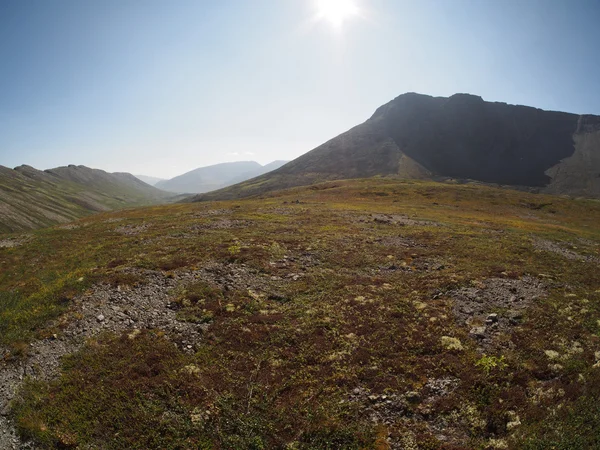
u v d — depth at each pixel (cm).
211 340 1652
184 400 1259
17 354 1472
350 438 1098
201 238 3528
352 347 1600
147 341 1609
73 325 1700
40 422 1146
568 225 6381
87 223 5316
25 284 2509
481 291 2225
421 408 1212
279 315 1905
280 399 1277
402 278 2542
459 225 4812
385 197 8850
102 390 1296
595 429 1002
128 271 2405
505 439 1042
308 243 3422
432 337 1673
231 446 1073
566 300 2064
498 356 1500
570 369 1352
